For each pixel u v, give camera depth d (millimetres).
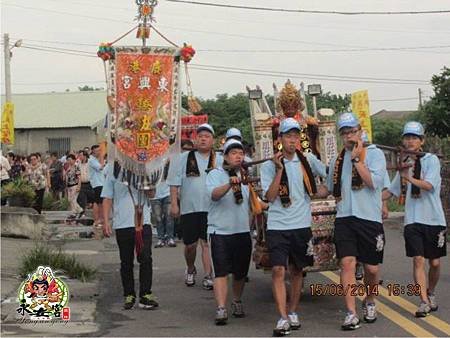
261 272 10539
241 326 7391
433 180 7629
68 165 20297
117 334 7047
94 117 36531
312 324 7402
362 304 7891
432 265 7812
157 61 8336
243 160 7656
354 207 7180
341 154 7352
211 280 9383
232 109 41312
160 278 10297
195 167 9227
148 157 8242
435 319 7520
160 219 13633
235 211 7500
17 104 38156
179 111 8438
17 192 16094
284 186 7043
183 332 7141
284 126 7145
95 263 11578
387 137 37125
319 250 7867
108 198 8352
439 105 17234
